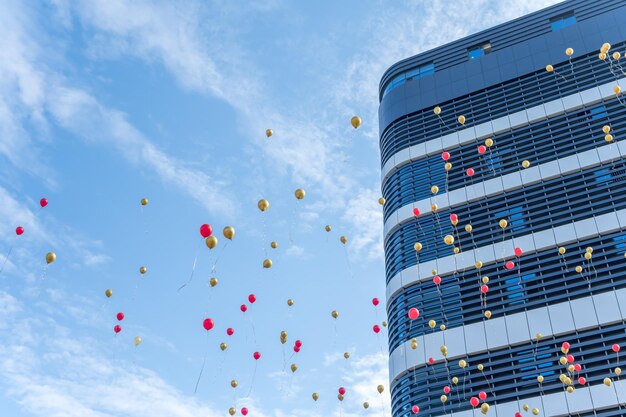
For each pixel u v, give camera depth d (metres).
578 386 24.05
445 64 39.34
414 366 28.03
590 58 33.66
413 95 38.75
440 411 25.98
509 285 28.25
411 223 33.06
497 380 25.72
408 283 30.78
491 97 35.72
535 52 35.91
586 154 30.19
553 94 33.50
